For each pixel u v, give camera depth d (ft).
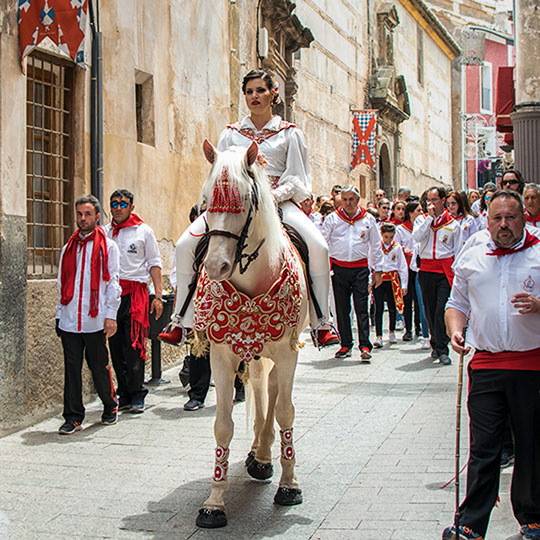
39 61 24.90
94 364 22.67
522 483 13.60
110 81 28.73
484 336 13.37
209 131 39.17
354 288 34.32
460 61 150.00
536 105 40.16
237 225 13.01
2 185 21.70
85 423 23.30
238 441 21.17
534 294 13.17
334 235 34.50
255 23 48.16
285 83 57.88
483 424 13.14
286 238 15.69
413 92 116.26
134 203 30.55
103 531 14.67
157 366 29.58
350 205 34.35
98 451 20.20
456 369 31.22
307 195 17.38
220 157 13.34
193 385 25.27
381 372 30.99
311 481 17.46
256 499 16.37
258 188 13.76
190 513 15.58
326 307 17.07
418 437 20.88
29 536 14.44
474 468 13.03
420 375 30.12
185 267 16.48
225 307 14.60
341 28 76.89
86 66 26.66
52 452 20.11
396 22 95.25
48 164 25.52
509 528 14.67
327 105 71.72
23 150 22.68
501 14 168.96
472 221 33.09
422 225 32.91
